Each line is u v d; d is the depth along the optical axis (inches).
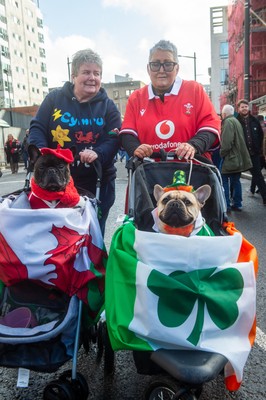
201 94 130.2
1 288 91.7
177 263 83.0
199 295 81.0
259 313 139.5
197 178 117.9
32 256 87.7
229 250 86.2
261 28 842.8
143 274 82.9
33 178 107.0
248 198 349.1
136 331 81.0
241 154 288.8
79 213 96.7
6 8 2891.2
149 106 131.0
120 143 134.2
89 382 105.3
